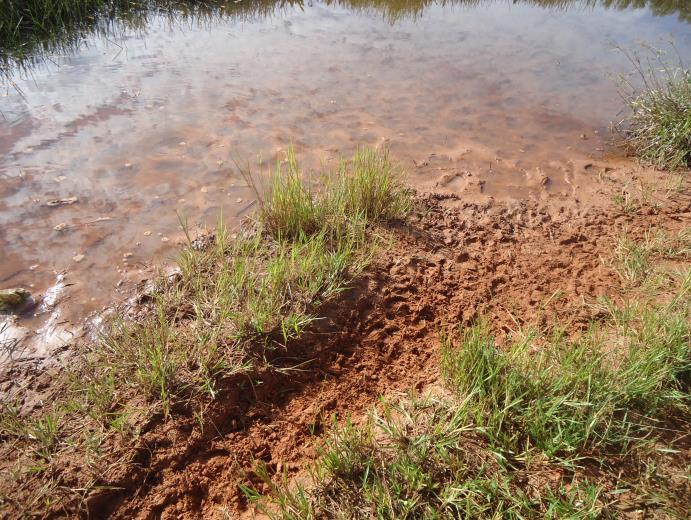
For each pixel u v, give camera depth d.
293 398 3.25
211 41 8.05
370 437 2.93
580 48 8.67
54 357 3.30
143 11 8.67
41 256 4.05
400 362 3.53
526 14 10.24
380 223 4.54
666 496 2.70
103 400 2.98
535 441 2.92
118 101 6.22
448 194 5.10
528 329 3.70
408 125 6.28
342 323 3.69
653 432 3.01
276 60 7.60
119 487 2.67
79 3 8.05
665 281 4.13
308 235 4.32
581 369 3.12
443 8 10.34
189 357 3.25
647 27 9.66
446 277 4.17
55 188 4.76
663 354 3.21
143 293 3.75
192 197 4.80
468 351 3.22
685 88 6.12
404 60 7.92
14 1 7.46
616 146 6.20
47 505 2.54
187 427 2.96
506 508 2.66
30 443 2.79
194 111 6.15
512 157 5.84
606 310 3.89
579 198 5.24
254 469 2.85
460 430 2.90
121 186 4.86
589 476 2.79
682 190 5.40
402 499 2.67
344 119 6.27
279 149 5.57
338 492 2.72
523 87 7.38
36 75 6.66
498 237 4.62
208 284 3.80
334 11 9.75
